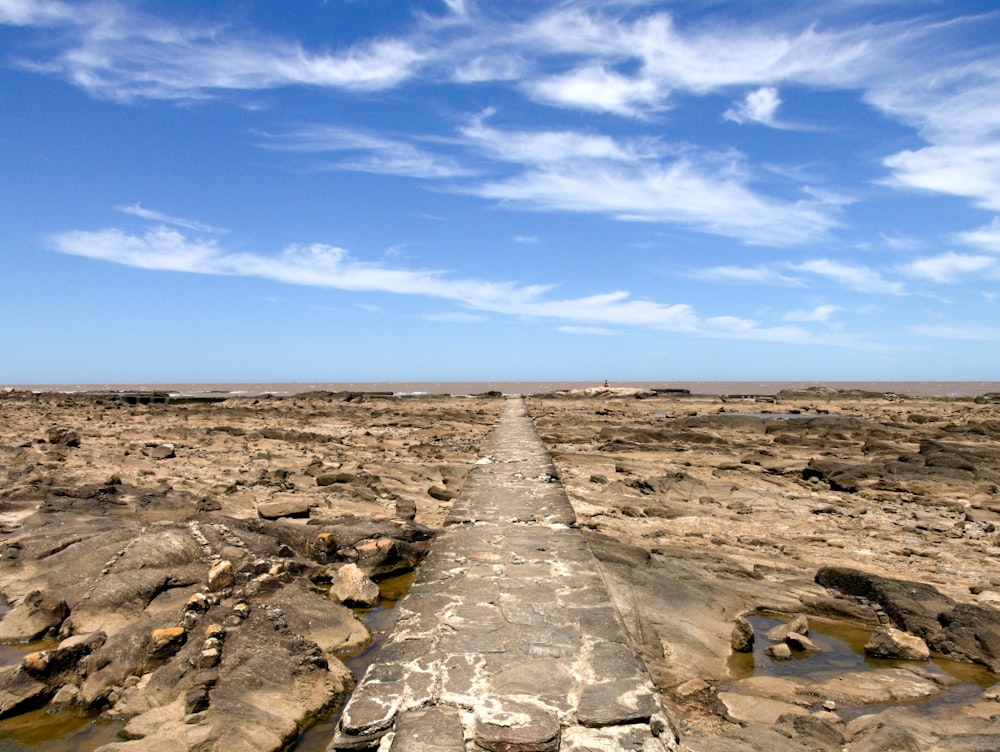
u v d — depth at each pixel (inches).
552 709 197.3
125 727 241.0
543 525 406.3
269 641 284.4
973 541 576.4
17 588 379.9
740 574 438.6
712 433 1406.3
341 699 271.4
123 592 343.3
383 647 238.4
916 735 231.8
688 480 778.8
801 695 284.4
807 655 336.8
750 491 766.5
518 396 3011.8
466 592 291.0
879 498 783.1
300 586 359.9
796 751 222.2
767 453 1057.5
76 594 347.3
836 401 2549.2
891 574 462.9
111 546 387.9
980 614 344.8
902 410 2117.4
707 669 309.1
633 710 196.1
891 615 372.5
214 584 349.1
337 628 330.0
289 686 264.4
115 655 279.3
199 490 647.8
